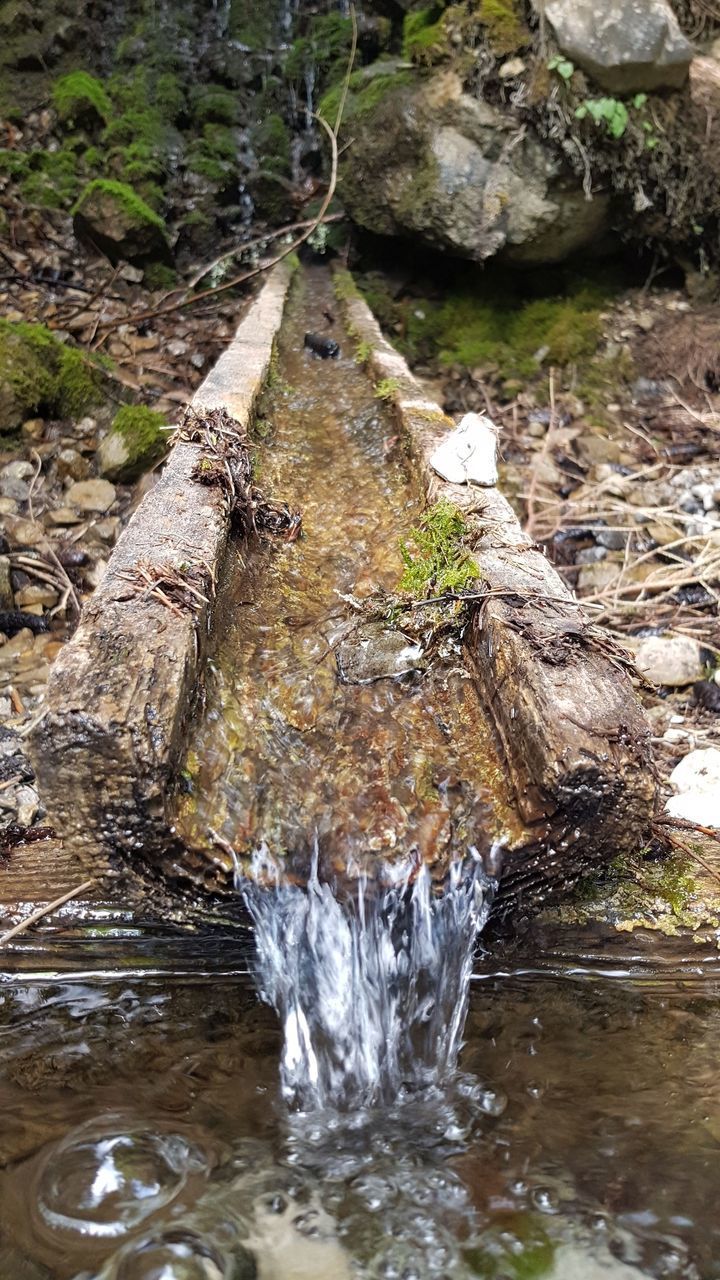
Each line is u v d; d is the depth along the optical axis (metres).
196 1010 0.57
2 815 0.69
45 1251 0.42
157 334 1.59
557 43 1.43
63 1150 0.46
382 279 1.73
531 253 1.58
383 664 0.69
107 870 0.52
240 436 0.89
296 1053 0.53
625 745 0.51
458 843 0.54
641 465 1.35
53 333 1.45
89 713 0.48
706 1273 0.41
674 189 1.50
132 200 1.69
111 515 1.19
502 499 0.83
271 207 1.89
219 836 0.52
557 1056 0.53
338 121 1.50
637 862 0.60
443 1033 0.53
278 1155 0.47
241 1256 0.42
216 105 1.91
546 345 1.59
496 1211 0.44
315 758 0.61
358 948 0.53
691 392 1.51
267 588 0.80
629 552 1.12
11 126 1.91
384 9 1.99
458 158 1.54
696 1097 0.50
